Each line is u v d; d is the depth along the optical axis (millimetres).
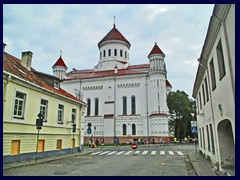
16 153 14453
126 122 48906
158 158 18109
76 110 23688
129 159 17359
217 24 8703
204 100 15625
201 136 19328
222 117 9500
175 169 12016
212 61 11086
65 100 21172
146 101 48750
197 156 18469
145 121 47844
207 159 15633
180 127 51969
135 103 49562
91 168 12359
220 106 9672
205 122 15594
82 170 11633
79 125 24000
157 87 47875
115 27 65062
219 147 10758
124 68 59000
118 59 60281
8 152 13625
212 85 11445
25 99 15523
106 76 52531
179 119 52594
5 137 13406
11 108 14016
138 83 50344
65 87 55875
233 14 7102
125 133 48500
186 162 15227
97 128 50438
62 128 20422
